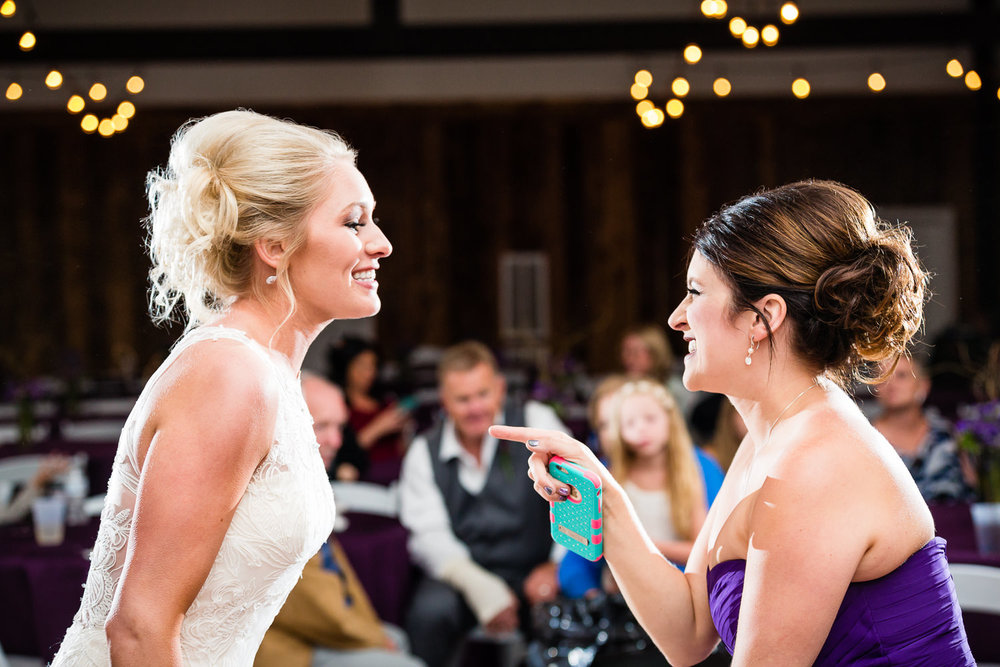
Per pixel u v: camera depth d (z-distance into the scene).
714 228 1.29
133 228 9.23
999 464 3.25
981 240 9.37
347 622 2.68
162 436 1.21
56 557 2.97
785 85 9.36
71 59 8.48
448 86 9.37
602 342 9.77
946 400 6.43
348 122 9.41
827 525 1.14
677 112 6.24
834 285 1.20
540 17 8.91
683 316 1.33
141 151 9.17
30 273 9.25
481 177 9.73
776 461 1.22
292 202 1.31
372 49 8.61
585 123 9.68
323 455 3.18
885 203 9.51
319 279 1.34
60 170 9.19
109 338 9.27
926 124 9.38
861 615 1.16
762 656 1.16
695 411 5.59
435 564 3.45
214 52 8.55
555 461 1.44
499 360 6.50
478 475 3.53
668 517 3.03
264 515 1.28
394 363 8.04
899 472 1.19
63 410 6.73
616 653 2.35
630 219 9.73
